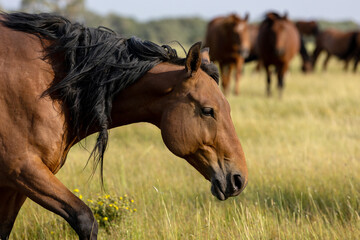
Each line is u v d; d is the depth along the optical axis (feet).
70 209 18.04
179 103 19.38
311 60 138.92
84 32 20.04
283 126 52.49
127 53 20.10
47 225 25.55
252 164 36.47
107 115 20.01
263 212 27.86
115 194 27.73
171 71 19.81
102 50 19.71
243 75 133.39
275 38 80.89
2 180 18.65
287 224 25.11
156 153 40.91
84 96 19.67
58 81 19.19
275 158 37.83
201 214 28.27
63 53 19.54
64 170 34.86
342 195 29.99
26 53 18.86
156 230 25.23
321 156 38.91
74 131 19.94
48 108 18.60
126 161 37.42
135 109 20.31
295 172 34.35
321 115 60.85
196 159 19.81
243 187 19.53
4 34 19.13
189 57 18.80
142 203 28.96
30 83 18.47
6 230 21.25
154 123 20.79
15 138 18.21
